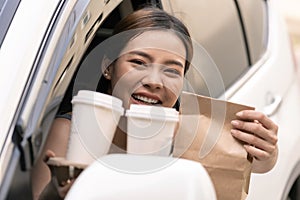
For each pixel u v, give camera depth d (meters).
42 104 1.50
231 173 1.72
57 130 1.59
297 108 3.21
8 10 1.77
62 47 1.60
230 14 2.99
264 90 2.96
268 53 3.31
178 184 1.35
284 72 3.32
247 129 1.78
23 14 1.74
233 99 2.63
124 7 1.96
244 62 2.99
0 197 1.38
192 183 1.36
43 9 1.73
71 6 1.70
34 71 1.56
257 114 1.79
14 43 1.67
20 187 1.42
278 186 2.69
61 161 1.52
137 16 1.71
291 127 3.03
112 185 1.34
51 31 1.64
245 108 1.77
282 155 2.81
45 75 1.55
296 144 2.98
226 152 1.73
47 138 1.54
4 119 1.50
